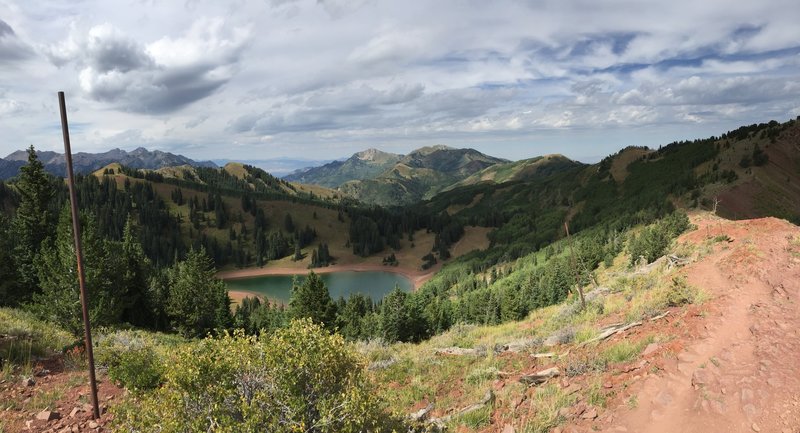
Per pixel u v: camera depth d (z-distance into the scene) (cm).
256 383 751
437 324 7369
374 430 769
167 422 676
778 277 1827
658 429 858
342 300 10100
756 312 1398
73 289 2294
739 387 949
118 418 760
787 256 2136
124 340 1977
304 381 763
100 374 1354
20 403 1079
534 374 1227
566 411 962
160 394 757
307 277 5097
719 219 7288
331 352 773
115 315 2427
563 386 1112
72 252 2339
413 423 951
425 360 1714
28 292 4156
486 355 1647
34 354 1485
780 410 859
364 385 812
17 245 4694
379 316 6381
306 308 5016
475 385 1286
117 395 1184
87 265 2344
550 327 2198
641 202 19838
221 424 672
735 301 1526
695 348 1162
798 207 17012
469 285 17188
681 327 1358
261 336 812
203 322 5609
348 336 6469
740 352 1112
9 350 1404
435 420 1027
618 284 3144
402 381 1461
